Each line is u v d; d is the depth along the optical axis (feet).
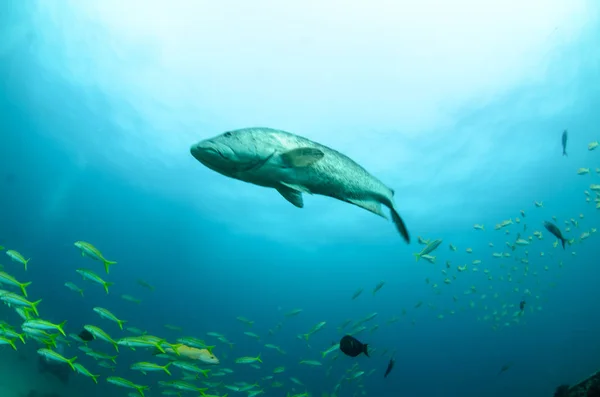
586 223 133.18
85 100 118.73
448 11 83.97
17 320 77.00
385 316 221.87
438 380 200.85
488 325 196.95
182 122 118.93
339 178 5.91
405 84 98.84
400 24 89.35
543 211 123.95
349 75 101.71
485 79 91.86
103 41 98.94
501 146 101.91
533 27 80.79
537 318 210.79
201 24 95.96
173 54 102.32
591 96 88.79
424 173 114.01
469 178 112.37
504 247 135.33
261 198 142.51
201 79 108.47
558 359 178.09
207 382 42.27
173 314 232.73
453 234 137.90
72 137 137.18
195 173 138.10
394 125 106.52
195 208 161.38
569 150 101.19
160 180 147.33
